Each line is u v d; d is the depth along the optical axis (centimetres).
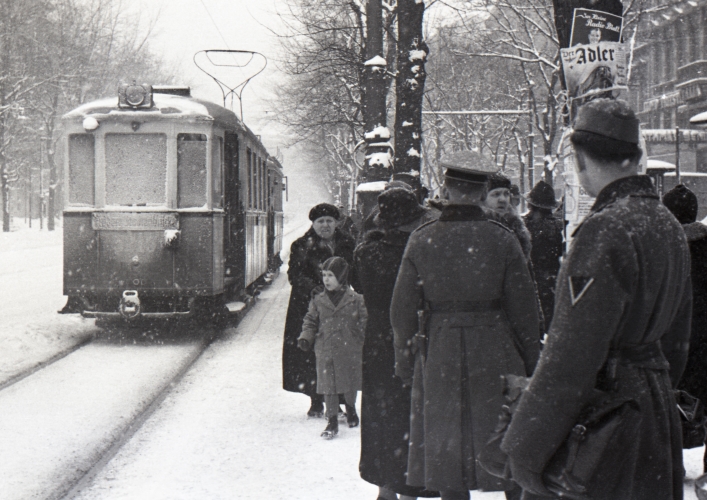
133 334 1281
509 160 5019
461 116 3606
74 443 653
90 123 1183
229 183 1328
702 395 520
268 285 2108
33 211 7925
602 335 239
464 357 400
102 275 1189
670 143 4025
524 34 3080
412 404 422
